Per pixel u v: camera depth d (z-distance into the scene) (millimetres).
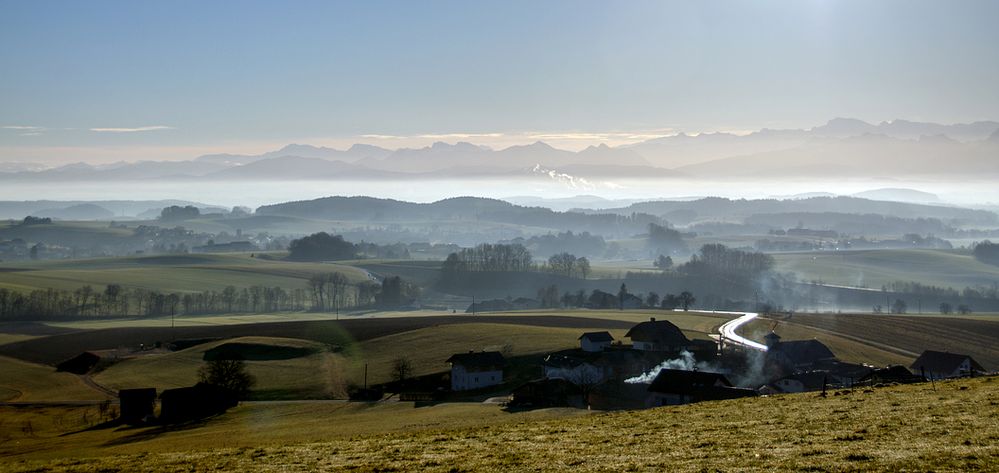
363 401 115500
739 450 37969
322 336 173375
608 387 109625
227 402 113375
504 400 105750
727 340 166125
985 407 45469
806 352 142375
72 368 152750
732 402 56438
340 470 38875
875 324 190750
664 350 148500
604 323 189250
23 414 113875
